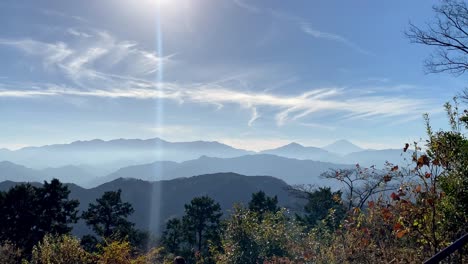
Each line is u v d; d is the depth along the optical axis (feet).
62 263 55.21
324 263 32.07
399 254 21.76
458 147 21.56
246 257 53.42
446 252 8.87
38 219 155.33
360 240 24.41
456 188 20.21
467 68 47.91
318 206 124.98
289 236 55.57
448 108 23.75
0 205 147.84
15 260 99.40
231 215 58.23
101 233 173.99
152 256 65.98
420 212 20.16
